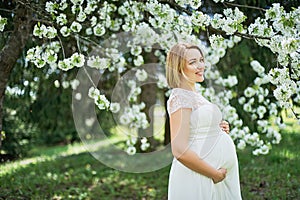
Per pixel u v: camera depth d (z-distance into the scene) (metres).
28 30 3.99
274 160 6.36
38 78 5.23
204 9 3.99
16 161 7.49
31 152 9.07
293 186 5.11
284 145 7.27
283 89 2.67
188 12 3.38
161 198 5.16
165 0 3.47
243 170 5.96
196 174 2.74
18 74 5.08
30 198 4.91
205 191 2.73
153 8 3.20
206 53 4.17
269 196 4.78
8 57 3.89
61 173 6.58
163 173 6.25
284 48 2.58
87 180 6.03
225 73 5.43
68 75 5.50
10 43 3.91
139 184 5.82
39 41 4.47
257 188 5.18
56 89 6.10
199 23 2.97
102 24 3.90
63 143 11.70
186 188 2.76
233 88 5.41
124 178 6.15
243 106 5.10
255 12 4.37
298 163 5.98
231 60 5.57
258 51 5.06
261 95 4.55
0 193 4.90
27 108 6.23
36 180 5.80
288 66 3.14
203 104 2.72
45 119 6.64
